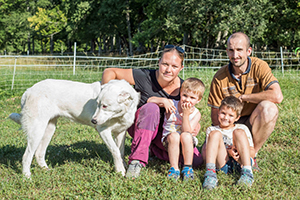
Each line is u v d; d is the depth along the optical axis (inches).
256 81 143.3
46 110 143.1
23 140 215.9
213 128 140.8
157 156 160.9
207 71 522.0
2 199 119.1
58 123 277.3
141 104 149.6
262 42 925.8
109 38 2090.3
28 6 1884.8
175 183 126.7
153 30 983.6
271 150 179.8
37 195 121.2
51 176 140.9
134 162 134.7
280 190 125.3
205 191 120.4
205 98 330.0
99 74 570.9
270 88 137.9
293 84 415.2
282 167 147.2
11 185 130.3
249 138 136.3
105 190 121.3
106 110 124.3
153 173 141.0
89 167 150.6
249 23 736.3
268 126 136.9
